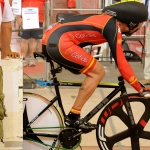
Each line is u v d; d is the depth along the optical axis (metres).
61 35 3.48
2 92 3.01
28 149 3.68
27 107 3.65
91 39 3.54
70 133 3.60
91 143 4.54
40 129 3.65
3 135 3.05
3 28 3.30
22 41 7.11
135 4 3.53
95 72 3.48
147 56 7.04
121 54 3.39
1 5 3.15
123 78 3.54
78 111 3.56
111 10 3.50
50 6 6.97
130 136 3.73
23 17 6.66
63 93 6.56
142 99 3.67
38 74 7.46
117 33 3.40
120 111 3.68
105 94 6.50
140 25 3.64
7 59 3.27
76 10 7.82
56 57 3.49
